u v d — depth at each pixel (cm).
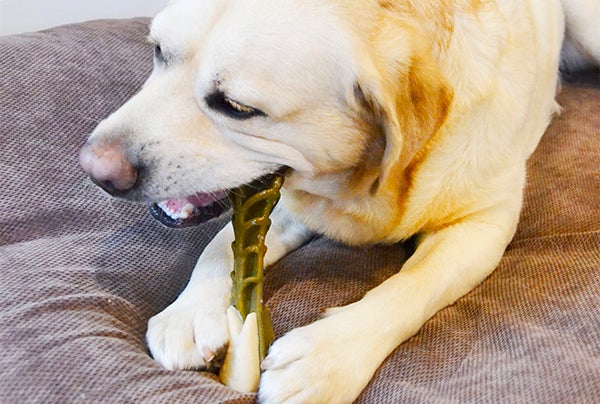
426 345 85
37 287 84
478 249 92
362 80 79
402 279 87
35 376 75
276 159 83
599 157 110
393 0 81
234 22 79
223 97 79
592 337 83
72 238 92
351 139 83
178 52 81
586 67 130
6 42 108
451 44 85
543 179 107
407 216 91
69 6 133
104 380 76
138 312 87
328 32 79
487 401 77
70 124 103
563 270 92
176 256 93
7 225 93
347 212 91
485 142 91
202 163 82
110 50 112
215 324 82
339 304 88
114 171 81
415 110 82
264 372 79
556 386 77
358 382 79
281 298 88
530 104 97
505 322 86
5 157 98
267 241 96
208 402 75
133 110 82
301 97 80
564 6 123
